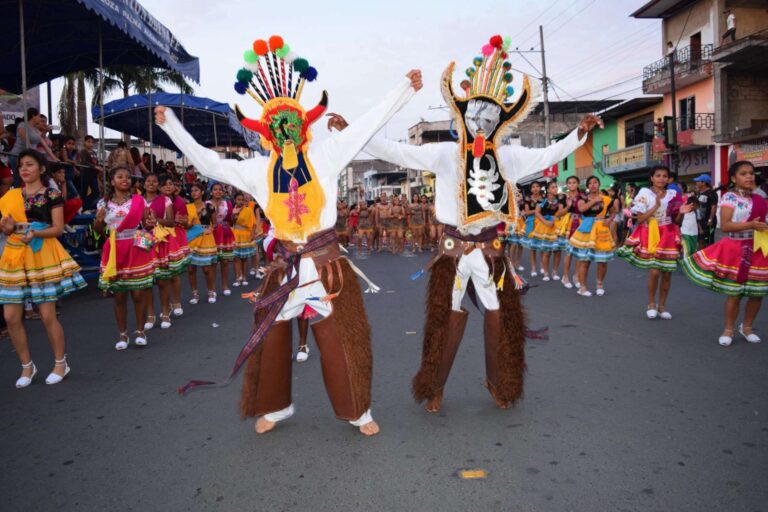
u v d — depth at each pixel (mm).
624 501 2701
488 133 3881
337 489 2887
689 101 27203
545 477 2955
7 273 4656
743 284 5434
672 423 3635
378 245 21500
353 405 3430
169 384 4742
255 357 3480
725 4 25047
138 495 2881
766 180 22531
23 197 4707
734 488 2803
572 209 9086
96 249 10922
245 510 2713
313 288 3422
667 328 6355
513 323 3875
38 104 17438
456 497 2775
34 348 6117
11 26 10070
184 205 7281
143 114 17297
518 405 4020
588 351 5441
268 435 3602
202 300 9164
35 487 2992
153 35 10367
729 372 4703
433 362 3840
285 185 3447
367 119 3496
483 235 3857
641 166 28969
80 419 3980
